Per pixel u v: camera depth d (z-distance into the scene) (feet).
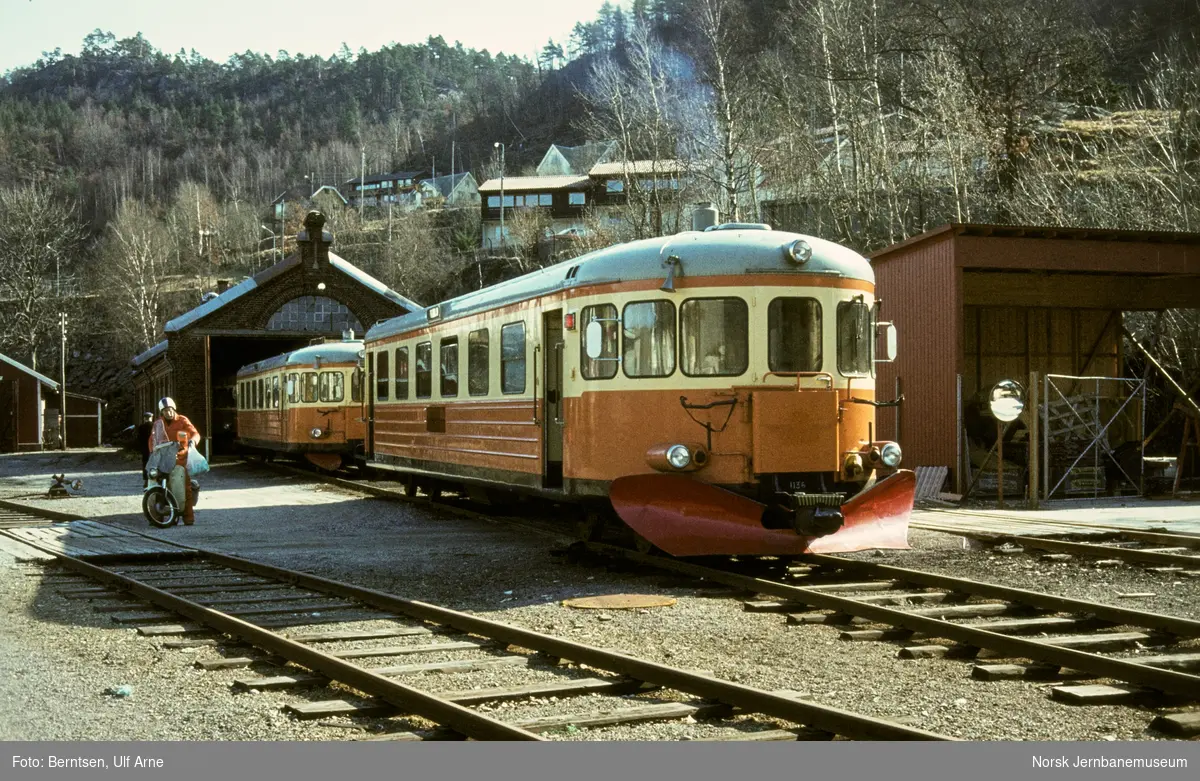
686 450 35.37
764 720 18.72
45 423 224.94
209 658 24.36
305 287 135.95
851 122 127.75
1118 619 26.76
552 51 608.19
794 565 37.50
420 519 56.90
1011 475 67.15
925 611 28.02
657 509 35.45
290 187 558.15
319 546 46.26
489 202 327.88
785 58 154.20
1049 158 118.01
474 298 50.42
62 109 645.51
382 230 367.04
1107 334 80.07
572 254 192.75
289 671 23.13
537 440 43.04
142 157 604.49
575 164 375.04
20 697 21.34
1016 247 66.49
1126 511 57.57
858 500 36.63
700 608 30.01
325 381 95.50
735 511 35.12
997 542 42.73
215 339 140.05
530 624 28.32
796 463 35.81
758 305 36.17
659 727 18.43
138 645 26.20
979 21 132.67
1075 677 21.86
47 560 41.16
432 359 55.88
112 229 389.60
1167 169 104.01
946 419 66.13
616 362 37.47
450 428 53.06
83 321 304.09
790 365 36.45
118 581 34.94
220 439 156.66
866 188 125.70
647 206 148.87
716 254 36.45
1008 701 20.20
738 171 130.31
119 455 153.48
